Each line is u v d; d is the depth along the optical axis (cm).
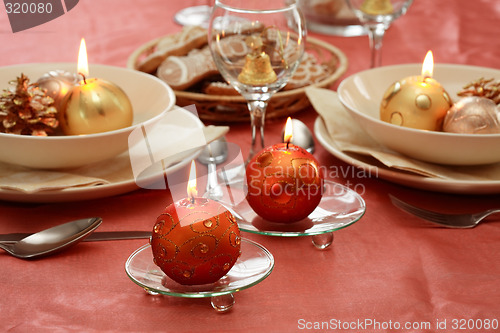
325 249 101
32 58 148
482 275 98
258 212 101
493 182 106
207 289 92
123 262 99
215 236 91
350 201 103
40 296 94
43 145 105
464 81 124
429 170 110
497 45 157
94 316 92
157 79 120
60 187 103
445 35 162
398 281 97
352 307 93
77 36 158
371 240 103
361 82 124
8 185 103
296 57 112
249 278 93
